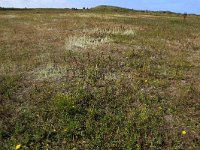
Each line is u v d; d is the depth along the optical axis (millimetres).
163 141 8320
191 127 8883
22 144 8258
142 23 34406
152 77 12570
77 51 16562
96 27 28219
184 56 16453
